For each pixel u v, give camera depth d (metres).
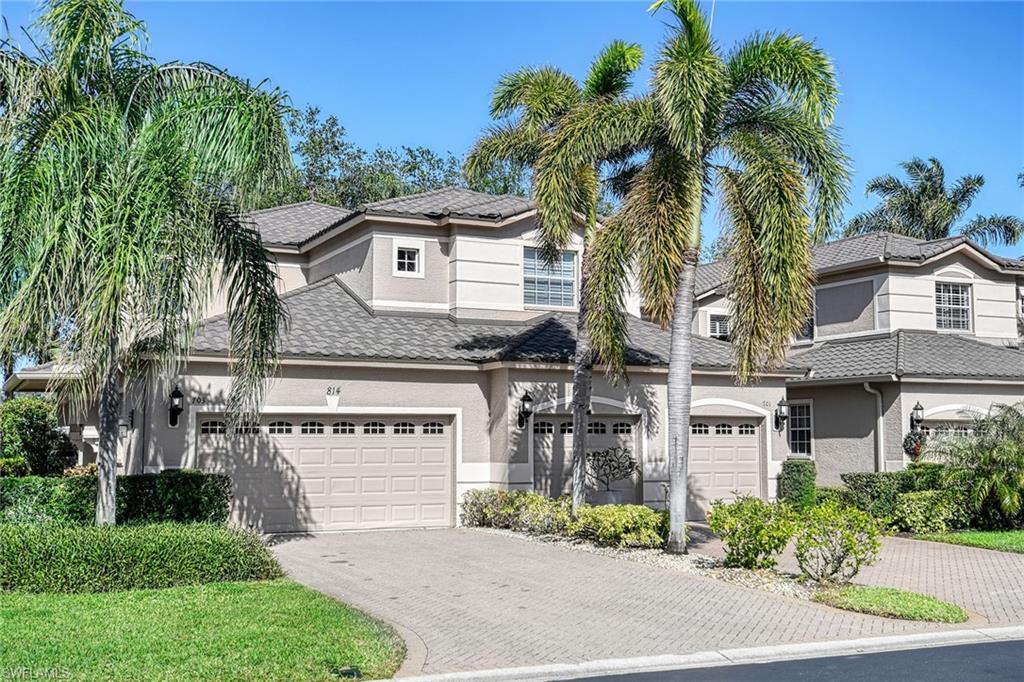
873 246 27.53
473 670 9.07
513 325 22.52
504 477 19.86
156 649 9.01
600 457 21.00
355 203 46.41
